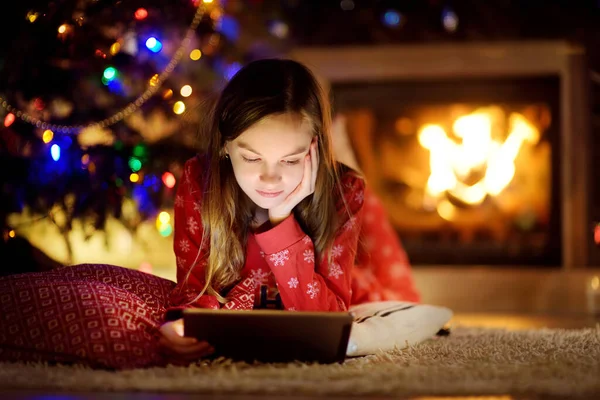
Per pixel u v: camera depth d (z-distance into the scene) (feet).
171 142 9.14
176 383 4.78
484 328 8.52
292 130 5.70
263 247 6.19
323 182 6.37
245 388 4.67
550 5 12.50
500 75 12.58
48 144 8.50
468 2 12.62
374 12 12.78
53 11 7.77
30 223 8.79
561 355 6.00
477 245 12.73
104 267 6.59
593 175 12.55
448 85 12.73
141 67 8.84
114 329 5.55
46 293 5.74
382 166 12.98
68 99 8.59
